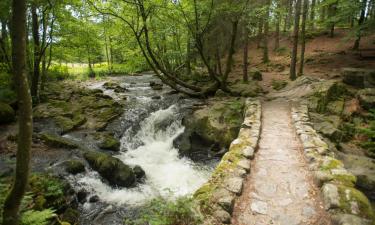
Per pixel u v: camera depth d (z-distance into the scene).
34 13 12.02
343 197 3.98
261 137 7.18
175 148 10.12
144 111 12.54
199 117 10.30
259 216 3.97
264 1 13.06
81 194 6.82
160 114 11.84
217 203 4.02
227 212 3.87
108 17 13.22
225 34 17.08
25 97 2.50
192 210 3.66
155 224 3.39
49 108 11.80
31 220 3.47
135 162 8.94
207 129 9.81
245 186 4.75
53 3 11.27
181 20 13.29
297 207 4.16
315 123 8.94
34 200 5.33
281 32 29.41
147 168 8.63
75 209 6.29
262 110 9.86
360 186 6.30
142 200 6.95
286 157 5.95
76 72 26.67
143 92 16.44
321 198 4.31
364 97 9.97
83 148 8.88
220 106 10.86
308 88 11.41
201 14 13.09
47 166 7.41
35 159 7.73
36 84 12.68
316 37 24.22
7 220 2.68
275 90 13.98
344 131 8.85
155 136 11.09
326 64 17.30
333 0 15.41
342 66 16.09
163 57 16.45
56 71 21.48
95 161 7.81
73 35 13.59
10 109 10.32
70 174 7.21
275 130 7.73
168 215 3.59
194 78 18.06
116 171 7.64
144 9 12.16
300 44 23.77
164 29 13.89
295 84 13.01
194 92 14.86
